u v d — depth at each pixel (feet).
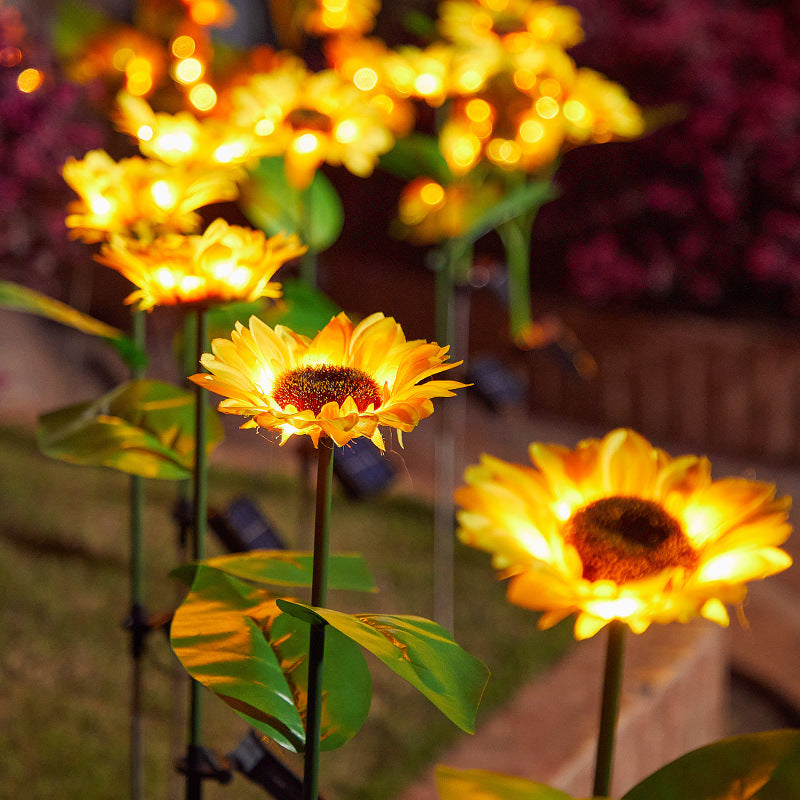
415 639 4.10
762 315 24.18
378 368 4.18
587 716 8.75
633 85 22.56
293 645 4.30
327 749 4.19
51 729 8.05
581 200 23.99
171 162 5.30
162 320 14.16
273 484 13.70
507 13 8.89
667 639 10.32
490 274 10.57
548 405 23.81
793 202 22.63
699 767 3.91
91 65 10.73
